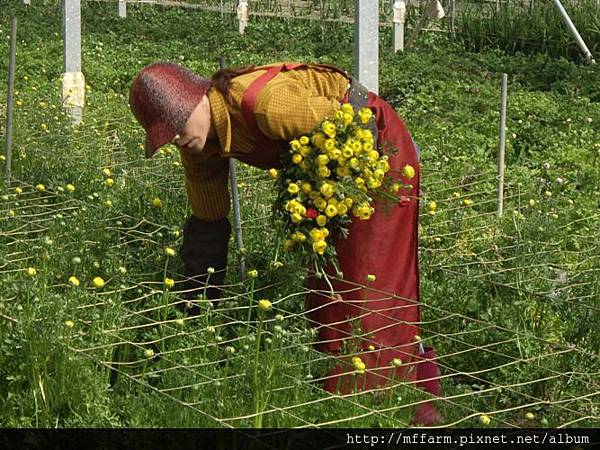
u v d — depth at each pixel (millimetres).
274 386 4605
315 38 18000
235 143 4891
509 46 16188
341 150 4824
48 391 4496
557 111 11594
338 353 4984
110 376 4875
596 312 5766
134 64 14211
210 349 4871
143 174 7777
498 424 4844
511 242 7055
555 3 15234
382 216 4992
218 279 5430
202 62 14711
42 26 16531
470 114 11344
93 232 6031
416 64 14070
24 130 8359
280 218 5160
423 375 5066
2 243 6074
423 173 8727
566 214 7820
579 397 4887
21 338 4602
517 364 5320
